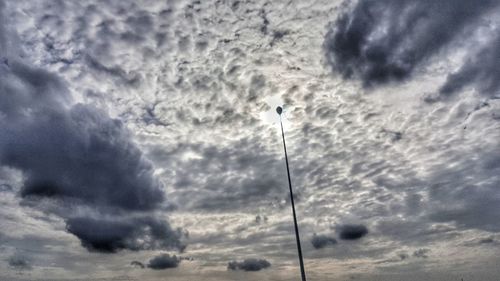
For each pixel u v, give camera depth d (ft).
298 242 44.86
